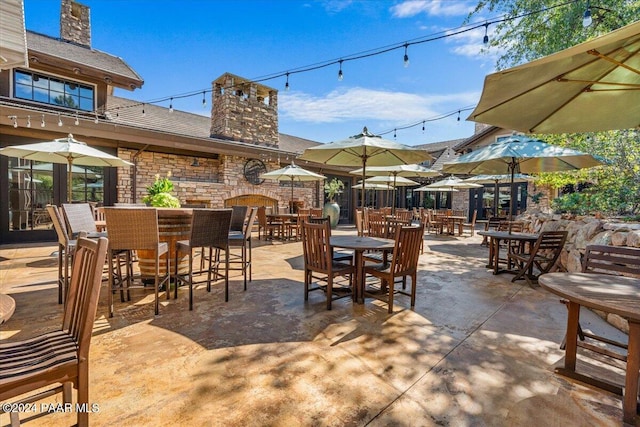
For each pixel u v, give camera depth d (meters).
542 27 5.53
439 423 1.60
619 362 2.23
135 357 2.19
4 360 1.28
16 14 2.13
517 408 1.72
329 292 3.20
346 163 5.86
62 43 8.45
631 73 2.17
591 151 5.15
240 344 2.40
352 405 1.72
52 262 5.10
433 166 15.95
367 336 2.58
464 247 7.67
